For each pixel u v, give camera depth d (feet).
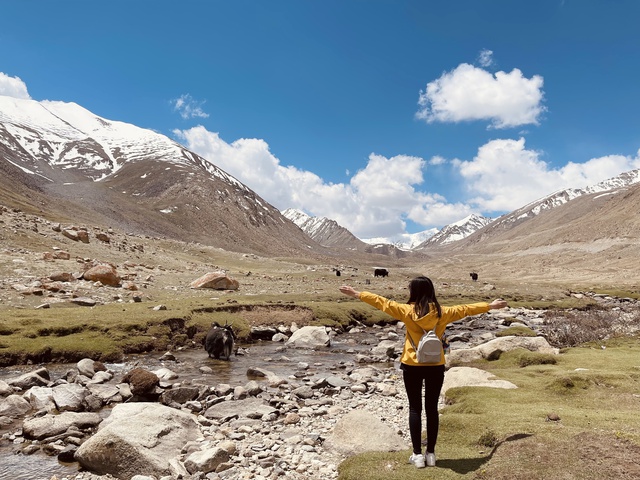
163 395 40.04
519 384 39.09
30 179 443.73
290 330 85.61
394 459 23.24
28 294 76.13
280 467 25.55
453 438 26.13
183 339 68.90
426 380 20.63
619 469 18.10
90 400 37.68
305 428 33.53
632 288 237.25
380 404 41.27
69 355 54.80
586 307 145.69
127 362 56.54
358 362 64.18
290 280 160.86
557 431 23.02
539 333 76.79
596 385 36.35
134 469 25.40
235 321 80.48
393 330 96.94
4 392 39.99
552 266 463.83
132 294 90.07
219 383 48.24
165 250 187.11
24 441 30.19
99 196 482.28
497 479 19.33
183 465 25.80
